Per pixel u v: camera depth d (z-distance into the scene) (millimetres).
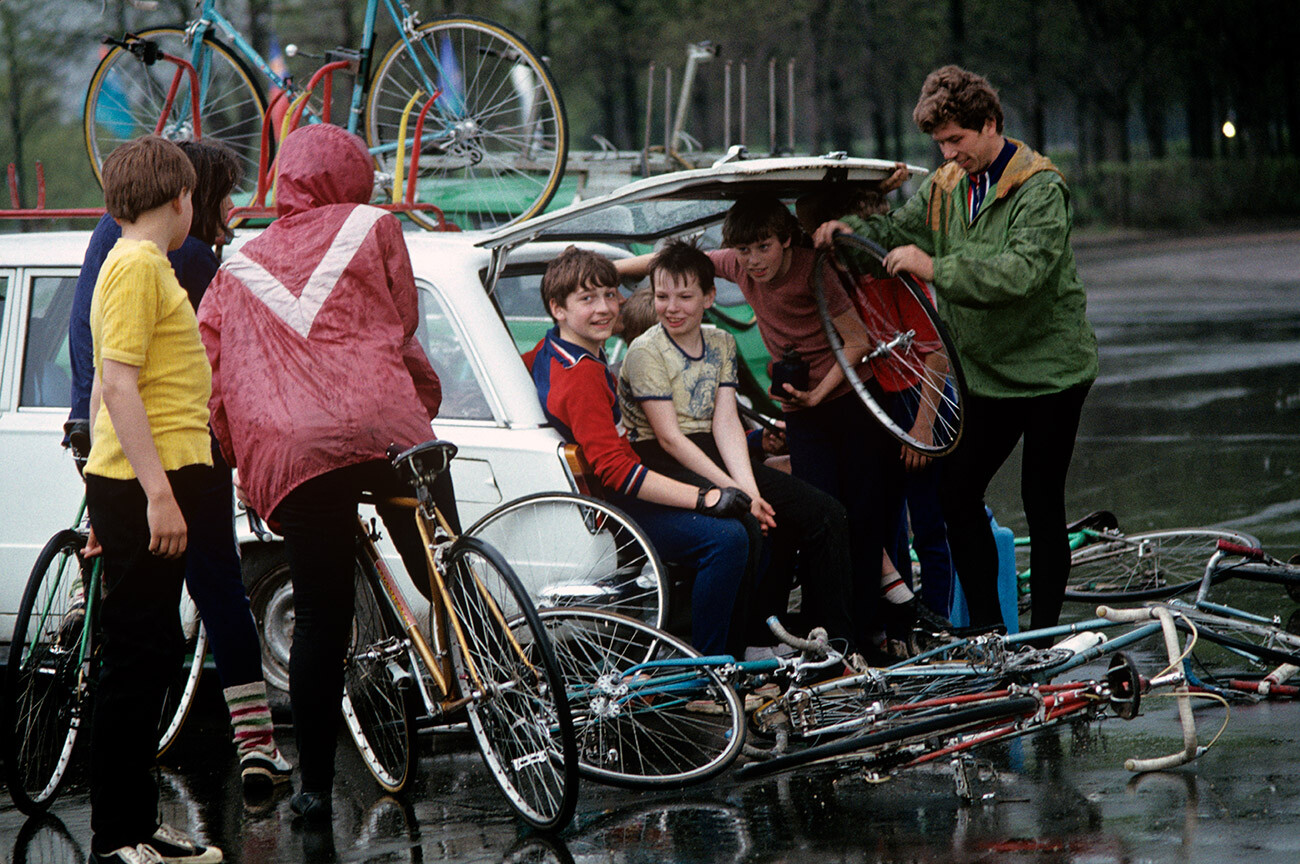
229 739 9742
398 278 7828
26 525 9859
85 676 8289
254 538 9703
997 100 9539
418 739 8250
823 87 68688
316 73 12156
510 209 13469
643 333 10219
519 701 7727
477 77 13172
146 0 13328
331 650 7773
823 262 9883
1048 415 9805
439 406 8898
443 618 7906
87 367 8141
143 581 7113
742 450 9523
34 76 48531
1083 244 82875
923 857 6848
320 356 7539
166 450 7074
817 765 8352
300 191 7930
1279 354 31719
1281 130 109938
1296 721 8727
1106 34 85625
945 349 9109
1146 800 7449
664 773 8242
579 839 7402
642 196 9172
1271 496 16516
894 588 10375
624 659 8422
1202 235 86125
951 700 8133
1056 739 8648
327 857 7332
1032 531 10047
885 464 10188
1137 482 18062
